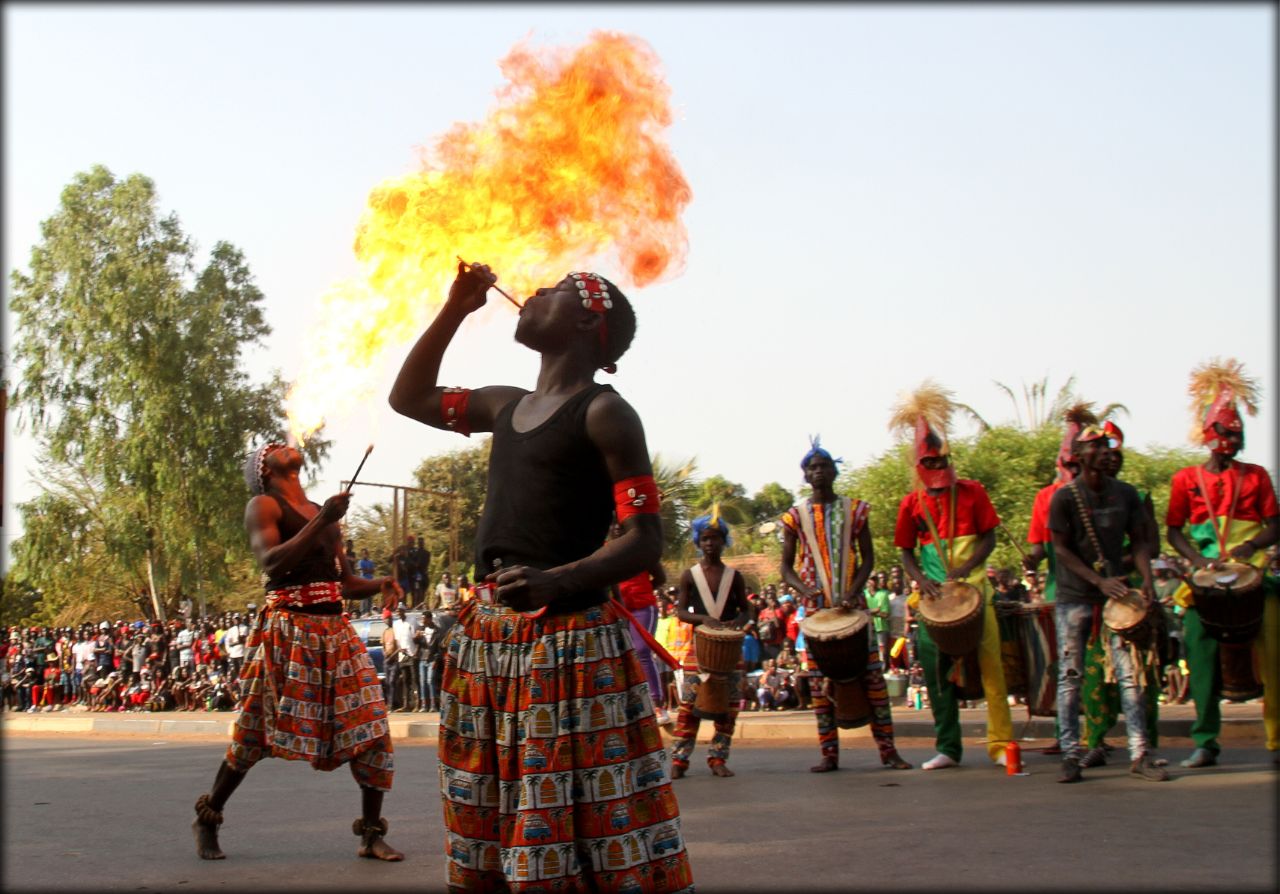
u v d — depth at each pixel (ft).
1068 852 17.47
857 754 31.91
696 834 19.83
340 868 18.26
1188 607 26.03
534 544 11.68
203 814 19.27
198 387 114.21
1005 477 93.76
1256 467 26.22
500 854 11.60
